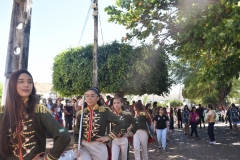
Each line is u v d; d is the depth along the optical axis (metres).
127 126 5.91
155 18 9.16
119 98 6.13
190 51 8.73
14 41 4.92
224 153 9.68
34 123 2.31
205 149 10.51
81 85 13.33
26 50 4.80
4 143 2.28
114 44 12.84
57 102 14.56
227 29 6.28
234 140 13.29
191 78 22.11
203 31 7.97
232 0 6.88
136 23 9.36
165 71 13.37
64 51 14.05
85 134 4.39
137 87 12.62
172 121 18.25
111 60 12.62
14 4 4.98
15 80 2.35
